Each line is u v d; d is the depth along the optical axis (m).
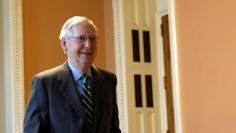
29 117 1.97
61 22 4.87
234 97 1.91
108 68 5.09
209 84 2.05
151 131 5.01
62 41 2.04
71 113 1.96
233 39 1.91
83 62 1.99
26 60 4.64
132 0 5.09
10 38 4.57
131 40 5.01
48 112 1.97
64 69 2.04
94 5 5.10
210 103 2.05
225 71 1.96
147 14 5.17
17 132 4.46
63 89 1.99
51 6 4.83
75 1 4.97
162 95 5.08
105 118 2.03
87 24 1.97
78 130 1.94
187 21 2.19
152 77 5.10
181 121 2.23
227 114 1.96
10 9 4.59
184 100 2.22
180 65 2.24
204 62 2.08
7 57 4.63
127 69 4.93
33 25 4.72
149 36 5.16
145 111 4.99
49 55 4.77
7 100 4.62
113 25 5.02
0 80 4.66
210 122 2.05
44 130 1.97
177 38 2.25
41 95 1.97
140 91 5.00
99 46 5.09
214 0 2.02
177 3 2.25
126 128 4.86
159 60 5.14
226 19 1.95
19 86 4.53
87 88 2.01
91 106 2.00
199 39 2.11
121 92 4.92
